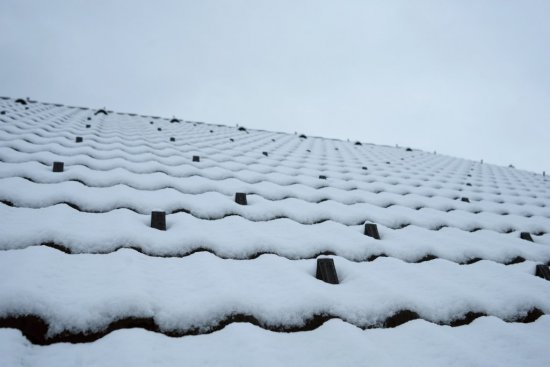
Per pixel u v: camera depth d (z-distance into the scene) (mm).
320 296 1990
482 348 1891
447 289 2354
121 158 4746
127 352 1427
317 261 2371
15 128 5477
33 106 9039
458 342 1803
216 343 1605
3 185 3045
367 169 7316
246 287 2076
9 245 2152
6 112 6961
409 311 2082
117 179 3736
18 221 2492
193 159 5234
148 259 2264
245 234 2797
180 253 2426
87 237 2326
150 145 6066
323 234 3223
